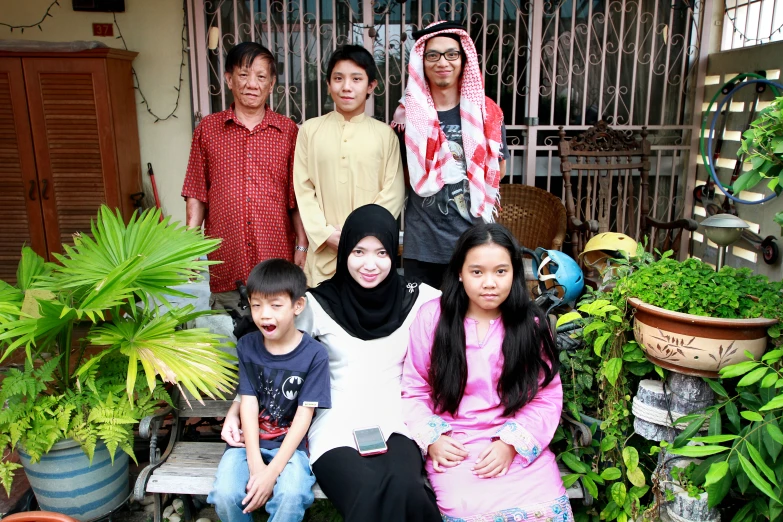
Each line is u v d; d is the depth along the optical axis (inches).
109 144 139.1
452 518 71.5
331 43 150.4
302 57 149.6
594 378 89.0
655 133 160.4
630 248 121.5
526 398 76.8
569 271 104.1
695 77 154.9
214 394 90.7
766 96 133.6
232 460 75.5
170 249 84.3
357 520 68.0
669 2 151.6
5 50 132.2
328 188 97.8
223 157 101.2
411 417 79.0
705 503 75.0
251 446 75.5
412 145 94.2
